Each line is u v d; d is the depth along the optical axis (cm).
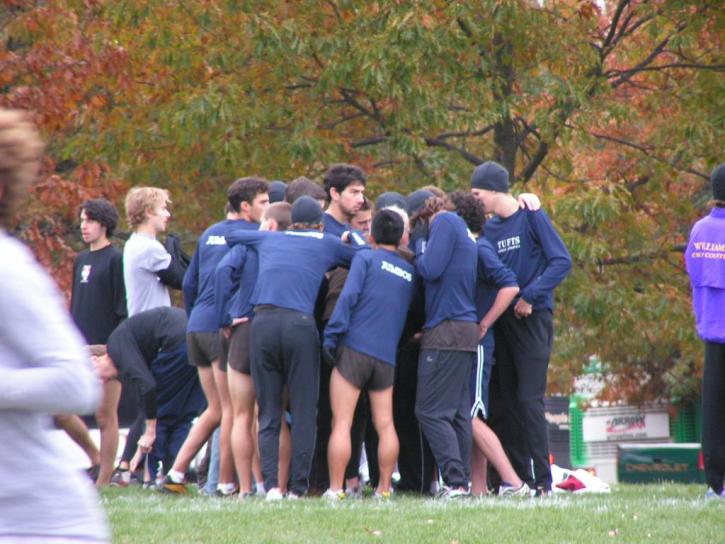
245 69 6400
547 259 3206
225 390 3388
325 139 6325
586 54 6334
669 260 6944
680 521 2591
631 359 9562
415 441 3456
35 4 5759
